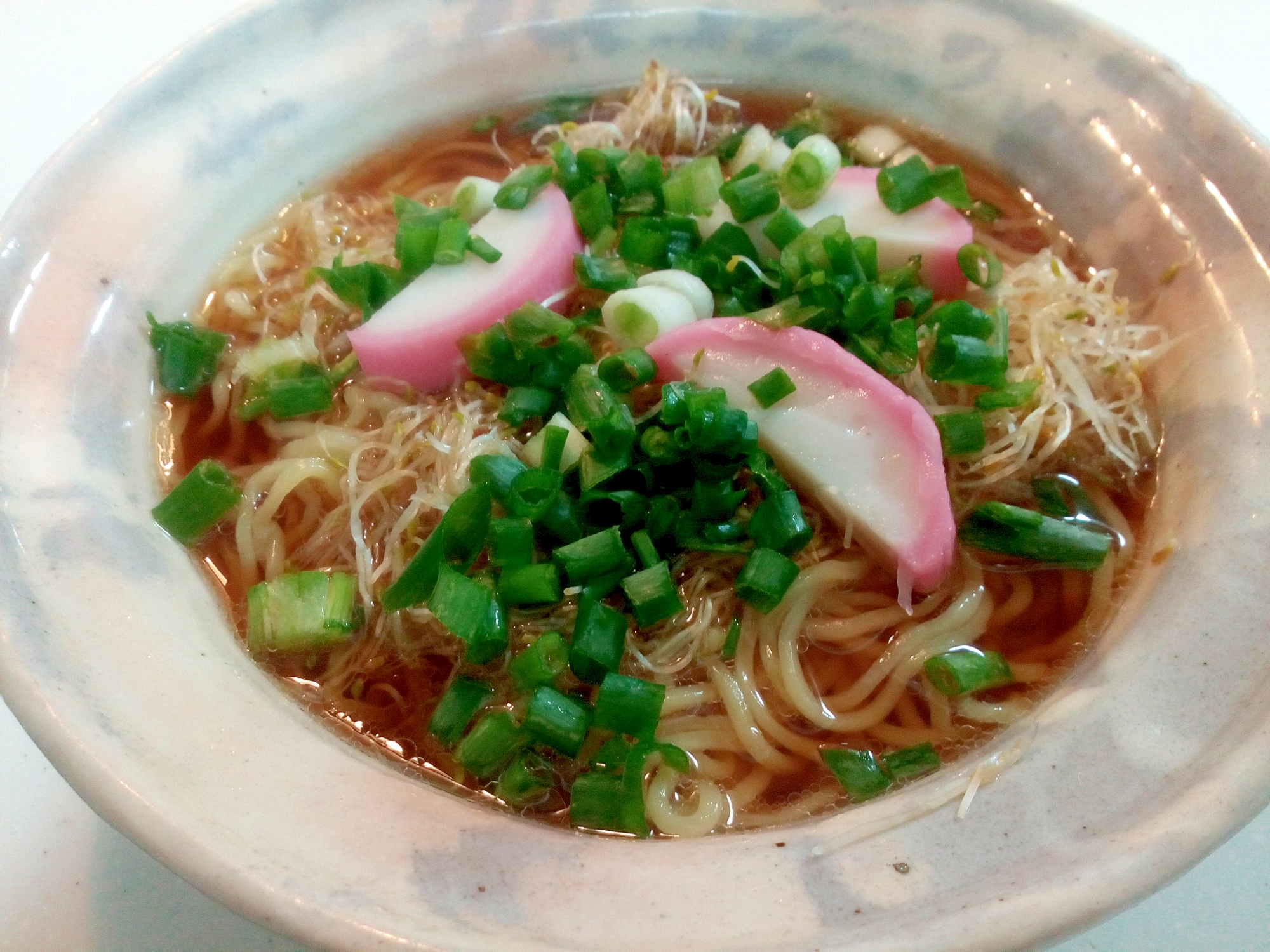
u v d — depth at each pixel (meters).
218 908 0.14
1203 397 0.15
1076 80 0.18
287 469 0.16
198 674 0.13
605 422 0.14
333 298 0.18
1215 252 0.15
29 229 0.15
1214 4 0.24
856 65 0.20
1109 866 0.10
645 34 0.21
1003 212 0.19
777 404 0.15
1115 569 0.15
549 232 0.18
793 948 0.10
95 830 0.14
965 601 0.15
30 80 0.23
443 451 0.16
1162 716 0.12
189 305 0.17
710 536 0.15
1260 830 0.14
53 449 0.14
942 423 0.15
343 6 0.20
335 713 0.14
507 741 0.13
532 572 0.14
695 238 0.18
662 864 0.11
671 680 0.15
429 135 0.21
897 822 0.11
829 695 0.15
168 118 0.17
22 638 0.12
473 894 0.11
